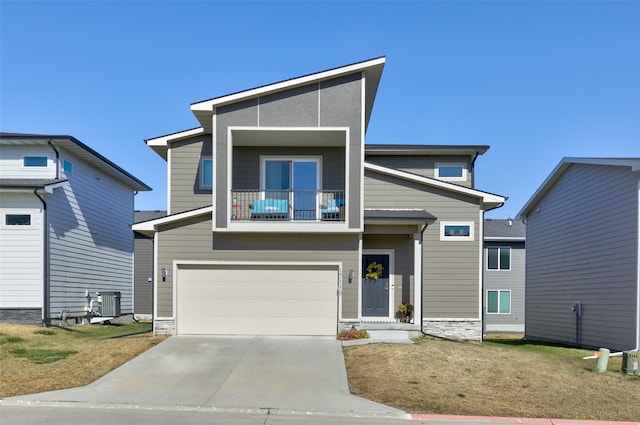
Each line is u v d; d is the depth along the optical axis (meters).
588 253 17.03
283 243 14.12
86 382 9.19
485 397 8.59
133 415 7.33
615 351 15.16
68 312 18.09
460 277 14.91
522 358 11.45
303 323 14.04
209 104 14.13
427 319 14.74
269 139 15.08
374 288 15.18
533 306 21.67
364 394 8.62
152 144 16.38
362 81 14.30
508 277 27.98
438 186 15.24
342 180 15.69
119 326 19.64
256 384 9.16
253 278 14.16
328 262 14.07
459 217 15.15
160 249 14.09
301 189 15.53
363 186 14.04
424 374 9.90
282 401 8.12
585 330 17.11
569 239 18.47
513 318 27.77
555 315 19.48
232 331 14.02
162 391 8.62
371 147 17.91
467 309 14.83
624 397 8.81
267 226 13.95
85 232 19.77
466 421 7.38
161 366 10.43
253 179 15.63
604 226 16.00
